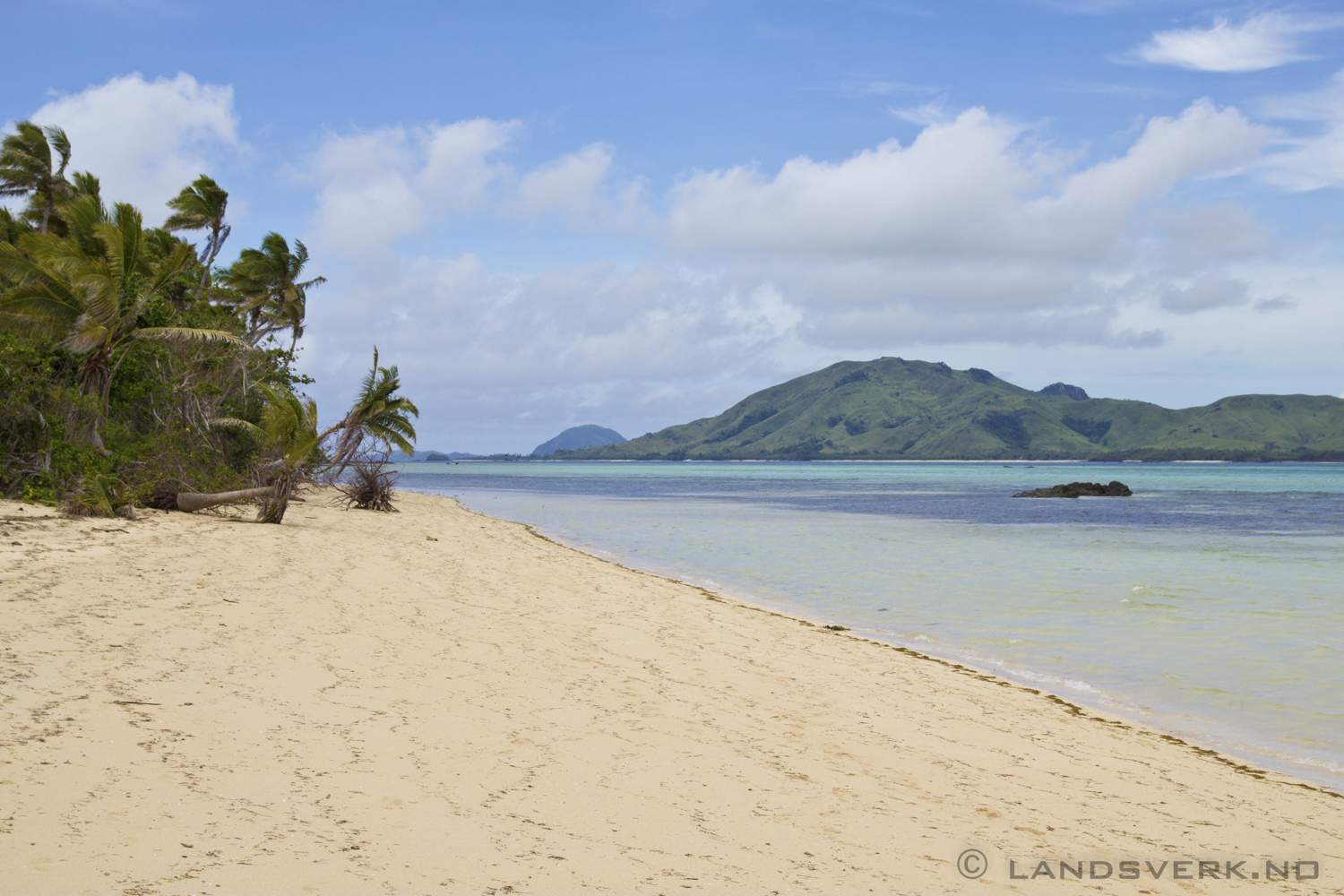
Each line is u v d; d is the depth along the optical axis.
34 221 33.34
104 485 18.06
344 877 3.37
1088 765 6.15
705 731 6.10
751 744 5.89
